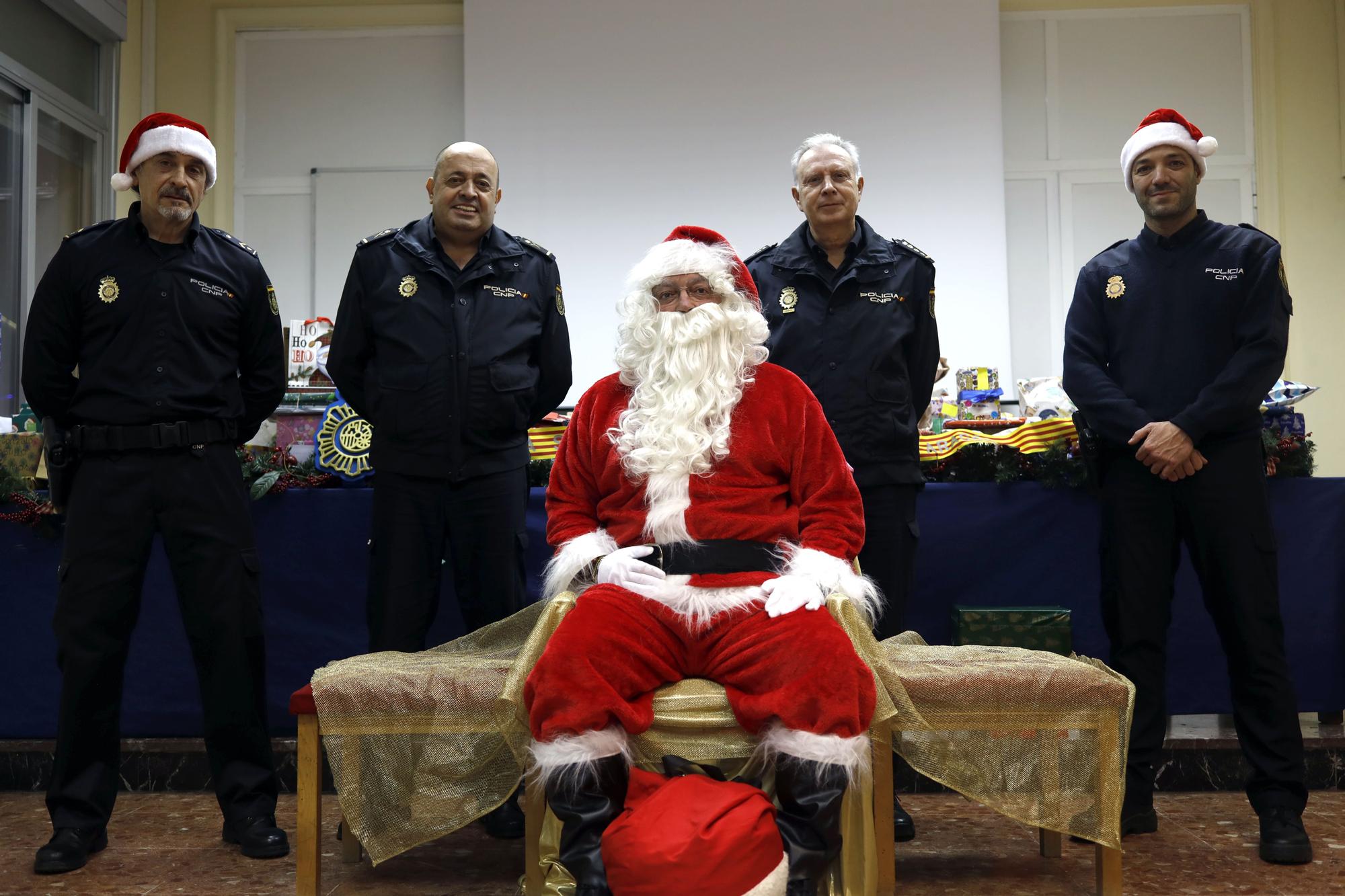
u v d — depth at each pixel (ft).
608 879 5.99
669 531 7.11
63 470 8.68
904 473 9.21
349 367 9.56
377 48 21.62
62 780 8.45
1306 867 8.05
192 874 8.07
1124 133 21.21
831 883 6.72
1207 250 9.10
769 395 7.64
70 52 19.81
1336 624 11.09
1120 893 7.14
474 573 9.24
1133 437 8.79
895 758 10.50
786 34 20.43
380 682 7.04
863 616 7.70
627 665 6.59
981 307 20.06
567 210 20.43
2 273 17.94
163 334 8.64
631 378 7.82
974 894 7.54
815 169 9.37
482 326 9.30
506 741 6.93
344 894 7.68
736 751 6.59
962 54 20.29
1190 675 11.24
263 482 11.10
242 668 8.73
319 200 21.54
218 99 21.42
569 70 20.56
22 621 11.21
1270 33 20.88
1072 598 11.41
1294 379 20.54
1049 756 7.07
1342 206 20.67
